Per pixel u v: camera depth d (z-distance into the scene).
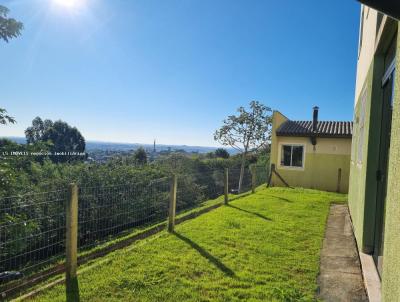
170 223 6.00
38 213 5.52
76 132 33.53
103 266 4.23
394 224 2.26
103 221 6.45
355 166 7.04
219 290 3.58
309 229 6.29
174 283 3.75
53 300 3.35
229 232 5.89
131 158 14.29
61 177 9.69
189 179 11.70
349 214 8.02
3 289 3.92
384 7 1.37
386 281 2.47
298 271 4.18
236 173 15.87
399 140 2.26
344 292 3.62
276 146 15.93
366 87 5.45
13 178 5.86
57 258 5.38
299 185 15.52
